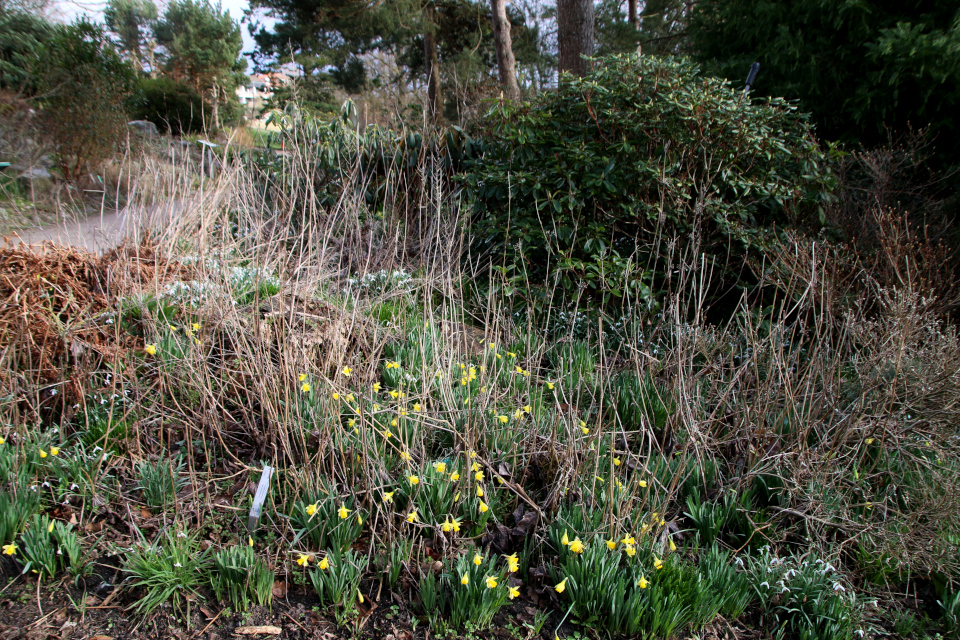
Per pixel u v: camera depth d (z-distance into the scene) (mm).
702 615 2471
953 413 3168
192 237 4422
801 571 2648
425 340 4020
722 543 2920
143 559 2426
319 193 6094
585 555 2516
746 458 3271
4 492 2539
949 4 6902
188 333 3309
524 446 3227
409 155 6438
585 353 4289
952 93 6816
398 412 3023
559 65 11156
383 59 22000
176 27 24625
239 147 6191
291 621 2336
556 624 2439
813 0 7504
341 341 3500
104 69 10352
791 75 7848
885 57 7078
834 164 6297
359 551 2645
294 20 21391
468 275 5414
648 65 5254
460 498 2854
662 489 2982
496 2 14055
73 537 2434
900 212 6023
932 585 2889
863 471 3311
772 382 3559
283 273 3354
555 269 4941
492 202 5750
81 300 3652
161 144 6918
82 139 9211
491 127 6043
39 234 4969
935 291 4574
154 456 3018
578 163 5105
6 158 9109
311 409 3170
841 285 4566
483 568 2473
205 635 2240
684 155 5047
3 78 11523
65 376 3219
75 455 2785
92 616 2264
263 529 2674
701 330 4004
